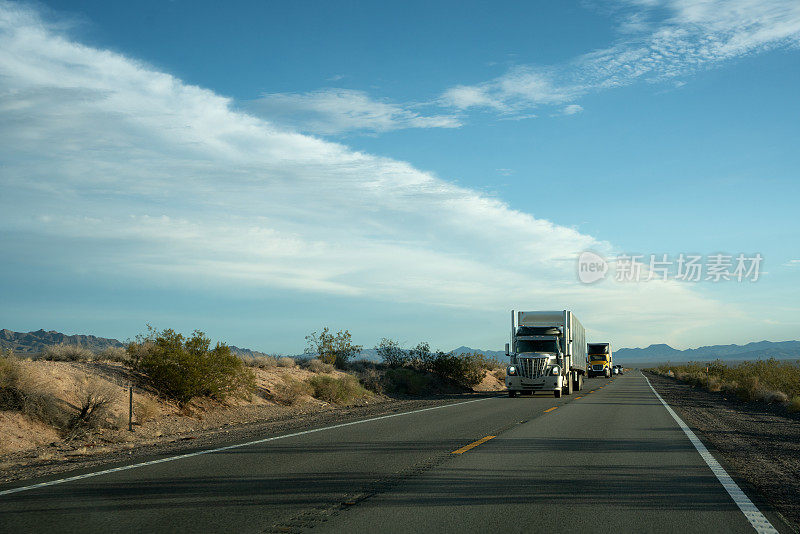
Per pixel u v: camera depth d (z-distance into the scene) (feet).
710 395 113.80
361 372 118.83
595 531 20.47
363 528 20.66
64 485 27.73
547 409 70.74
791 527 21.08
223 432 53.57
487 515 22.34
